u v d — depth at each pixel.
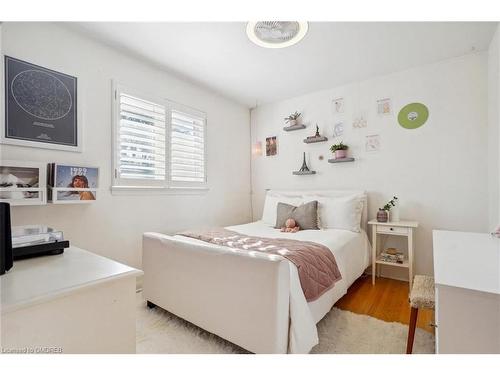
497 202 2.21
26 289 0.78
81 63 2.24
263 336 1.40
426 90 2.82
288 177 3.86
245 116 4.20
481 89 2.54
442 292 0.89
